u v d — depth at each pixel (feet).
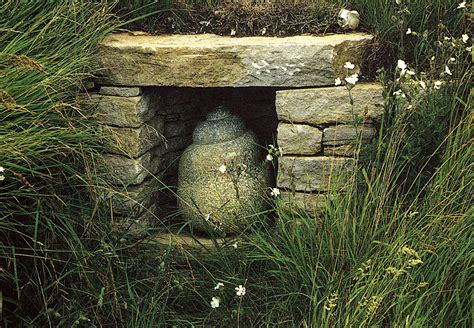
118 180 8.27
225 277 7.66
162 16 9.09
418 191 7.70
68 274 7.45
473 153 7.25
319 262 7.30
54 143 7.61
